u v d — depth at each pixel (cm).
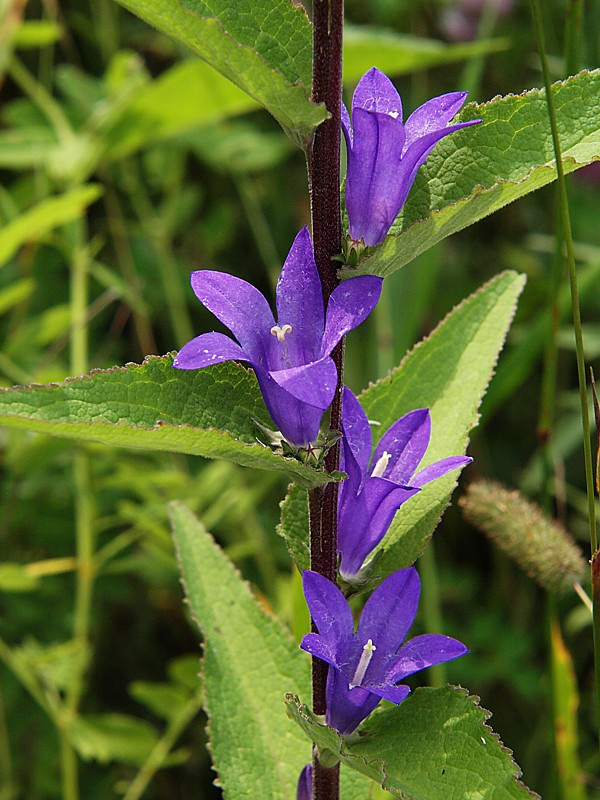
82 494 51
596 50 63
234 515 58
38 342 54
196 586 37
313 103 30
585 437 36
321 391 30
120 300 66
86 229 66
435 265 56
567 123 33
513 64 70
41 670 50
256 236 67
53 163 55
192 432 30
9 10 56
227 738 36
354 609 39
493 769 31
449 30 70
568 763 43
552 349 43
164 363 32
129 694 62
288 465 31
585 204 68
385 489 32
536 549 40
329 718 32
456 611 62
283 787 35
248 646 36
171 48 69
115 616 62
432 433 35
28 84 58
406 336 56
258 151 64
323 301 32
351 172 31
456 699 32
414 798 31
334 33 31
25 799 54
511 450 66
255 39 32
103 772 56
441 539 64
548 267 70
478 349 36
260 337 32
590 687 58
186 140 63
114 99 56
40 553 58
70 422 30
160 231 64
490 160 33
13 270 63
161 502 52
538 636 60
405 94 73
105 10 67
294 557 34
